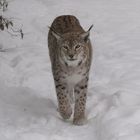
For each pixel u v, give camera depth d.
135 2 18.69
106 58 13.38
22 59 13.52
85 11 17.67
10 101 10.94
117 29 15.77
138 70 12.32
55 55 10.14
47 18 17.02
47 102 11.02
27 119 9.98
